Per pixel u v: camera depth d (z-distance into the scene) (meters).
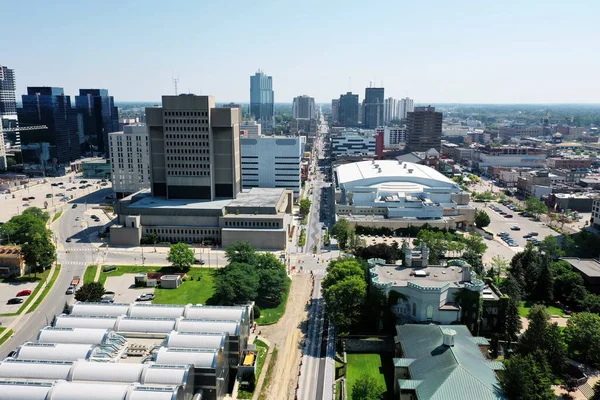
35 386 108.25
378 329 162.12
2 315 178.00
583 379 134.62
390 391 132.88
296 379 140.00
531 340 138.25
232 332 139.38
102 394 106.06
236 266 189.25
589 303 175.62
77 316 147.25
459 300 156.50
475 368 120.38
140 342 137.50
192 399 118.44
